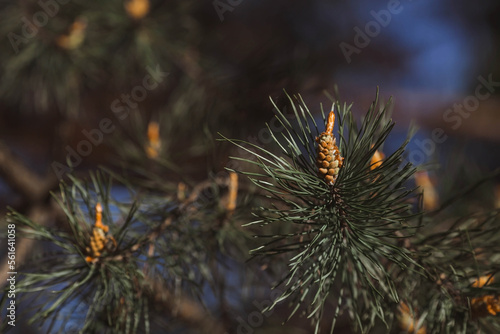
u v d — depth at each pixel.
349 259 0.69
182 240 0.74
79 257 0.71
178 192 0.76
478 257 0.71
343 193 0.65
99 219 0.70
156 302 0.76
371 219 0.65
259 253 0.66
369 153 0.64
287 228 0.75
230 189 0.75
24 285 0.70
